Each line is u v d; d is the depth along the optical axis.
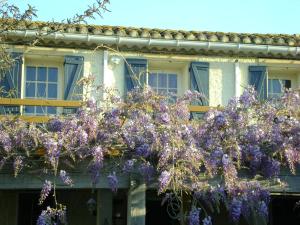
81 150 7.62
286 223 12.05
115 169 7.74
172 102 8.20
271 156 7.89
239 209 7.62
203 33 11.67
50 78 11.58
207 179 7.78
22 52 11.04
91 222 11.36
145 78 11.61
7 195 11.30
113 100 7.97
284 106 8.12
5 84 10.97
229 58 12.04
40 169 7.69
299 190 8.19
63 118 7.80
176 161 7.55
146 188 7.83
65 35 11.03
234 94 11.91
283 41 11.94
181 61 11.84
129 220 7.77
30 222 11.33
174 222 11.90
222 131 7.85
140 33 11.39
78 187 7.80
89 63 11.47
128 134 7.71
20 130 7.61
